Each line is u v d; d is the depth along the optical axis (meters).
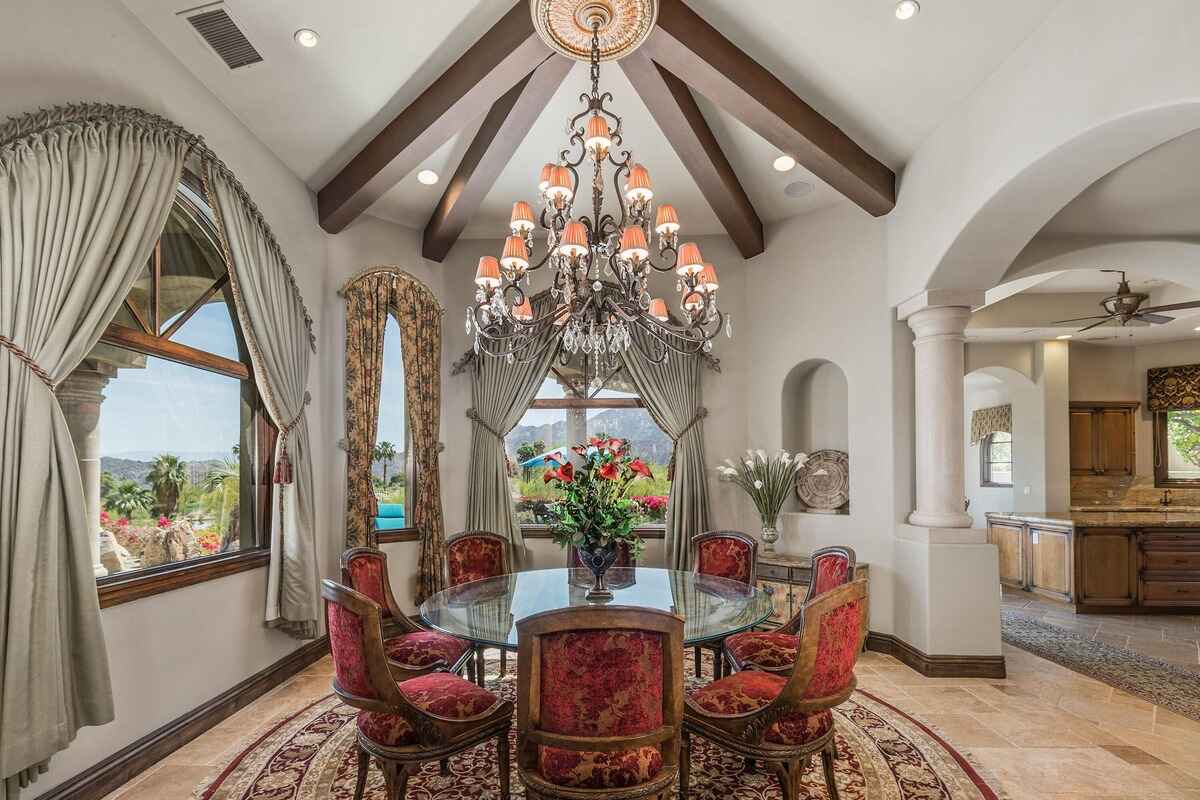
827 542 4.78
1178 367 7.51
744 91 3.38
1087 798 2.47
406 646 2.95
